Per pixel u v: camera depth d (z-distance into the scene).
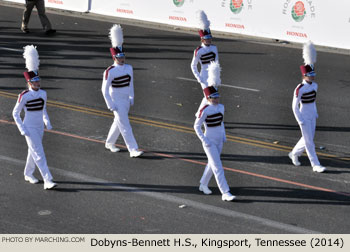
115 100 20.56
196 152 21.58
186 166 20.22
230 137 23.34
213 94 17.31
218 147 17.84
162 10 44.59
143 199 17.42
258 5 41.12
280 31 40.81
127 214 16.39
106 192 17.80
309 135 20.03
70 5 48.41
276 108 27.41
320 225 16.17
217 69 17.36
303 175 19.84
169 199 17.50
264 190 18.45
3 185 17.98
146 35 42.00
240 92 29.72
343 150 22.44
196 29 44.31
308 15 39.72
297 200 17.78
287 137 23.66
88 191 17.81
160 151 21.52
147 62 34.84
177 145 22.17
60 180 18.55
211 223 16.03
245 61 36.03
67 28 42.94
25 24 40.81
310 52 19.77
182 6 43.75
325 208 17.31
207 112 17.38
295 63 36.09
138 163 20.28
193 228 15.68
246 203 17.44
